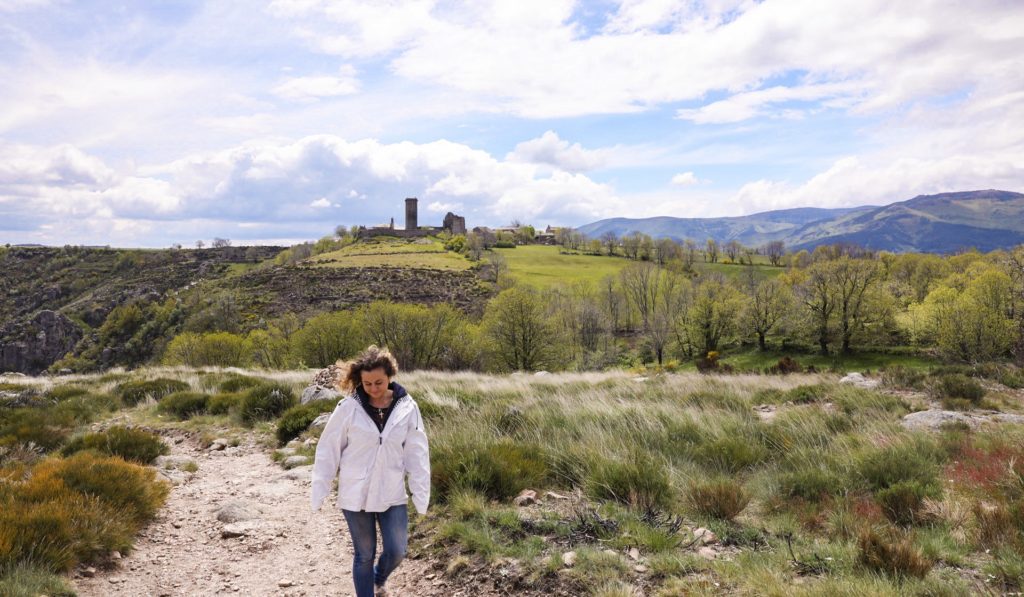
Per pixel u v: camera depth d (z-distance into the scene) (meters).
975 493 5.29
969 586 3.43
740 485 6.02
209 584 4.23
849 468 6.08
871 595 3.18
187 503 6.26
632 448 6.84
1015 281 45.84
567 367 51.22
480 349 46.03
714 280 76.62
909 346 63.75
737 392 12.45
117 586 4.12
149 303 111.31
